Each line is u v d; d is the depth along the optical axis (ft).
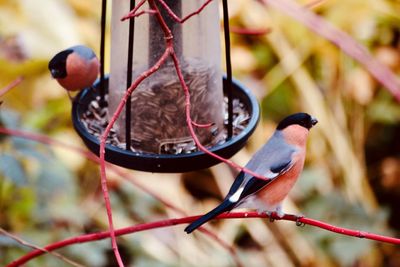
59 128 31.76
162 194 32.04
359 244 30.32
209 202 32.99
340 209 31.07
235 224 32.30
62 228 28.86
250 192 17.67
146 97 19.42
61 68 19.85
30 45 31.22
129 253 30.48
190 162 17.98
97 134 19.94
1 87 31.14
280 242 32.19
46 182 25.81
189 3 19.34
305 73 34.19
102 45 20.76
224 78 21.49
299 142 18.60
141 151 19.66
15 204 28.48
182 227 31.58
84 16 33.24
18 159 22.79
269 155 18.35
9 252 25.79
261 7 34.32
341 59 34.37
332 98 34.47
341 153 33.78
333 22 34.63
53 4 32.32
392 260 33.40
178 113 19.48
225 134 20.40
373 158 36.14
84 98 20.99
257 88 33.63
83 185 31.58
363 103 34.58
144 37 19.29
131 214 31.30
